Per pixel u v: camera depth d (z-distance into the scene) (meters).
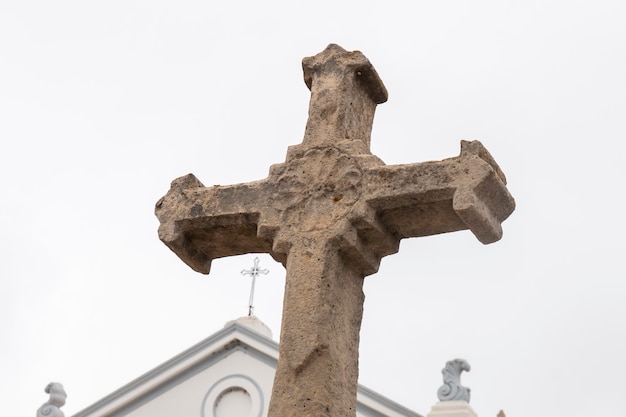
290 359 8.44
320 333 8.48
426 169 8.67
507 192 8.74
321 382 8.37
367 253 8.98
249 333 23.66
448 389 21.11
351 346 8.80
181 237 9.47
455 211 8.52
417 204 8.73
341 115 9.31
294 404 8.32
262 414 22.95
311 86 9.78
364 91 9.71
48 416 23.30
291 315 8.59
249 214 9.17
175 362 23.77
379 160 8.95
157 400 23.70
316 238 8.81
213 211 9.30
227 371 23.59
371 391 22.47
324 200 8.94
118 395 23.73
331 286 8.67
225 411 23.33
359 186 8.85
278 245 8.94
